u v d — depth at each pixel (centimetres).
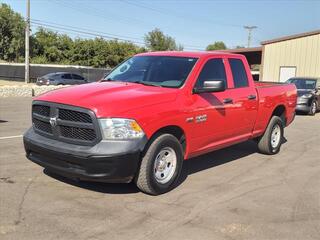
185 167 752
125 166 528
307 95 1848
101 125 523
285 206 563
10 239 431
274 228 489
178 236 456
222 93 697
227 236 461
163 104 579
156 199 569
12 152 802
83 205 534
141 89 605
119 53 6588
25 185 599
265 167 774
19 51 6334
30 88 2459
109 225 477
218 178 686
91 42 6475
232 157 845
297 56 3058
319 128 1360
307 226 498
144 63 700
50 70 4491
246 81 775
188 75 641
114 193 582
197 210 535
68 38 6606
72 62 6362
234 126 730
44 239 434
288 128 1340
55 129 557
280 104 884
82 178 534
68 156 531
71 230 459
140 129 540
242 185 652
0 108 1672
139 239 445
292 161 832
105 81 681
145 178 559
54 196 560
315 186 660
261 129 834
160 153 575
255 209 548
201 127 644
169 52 720
